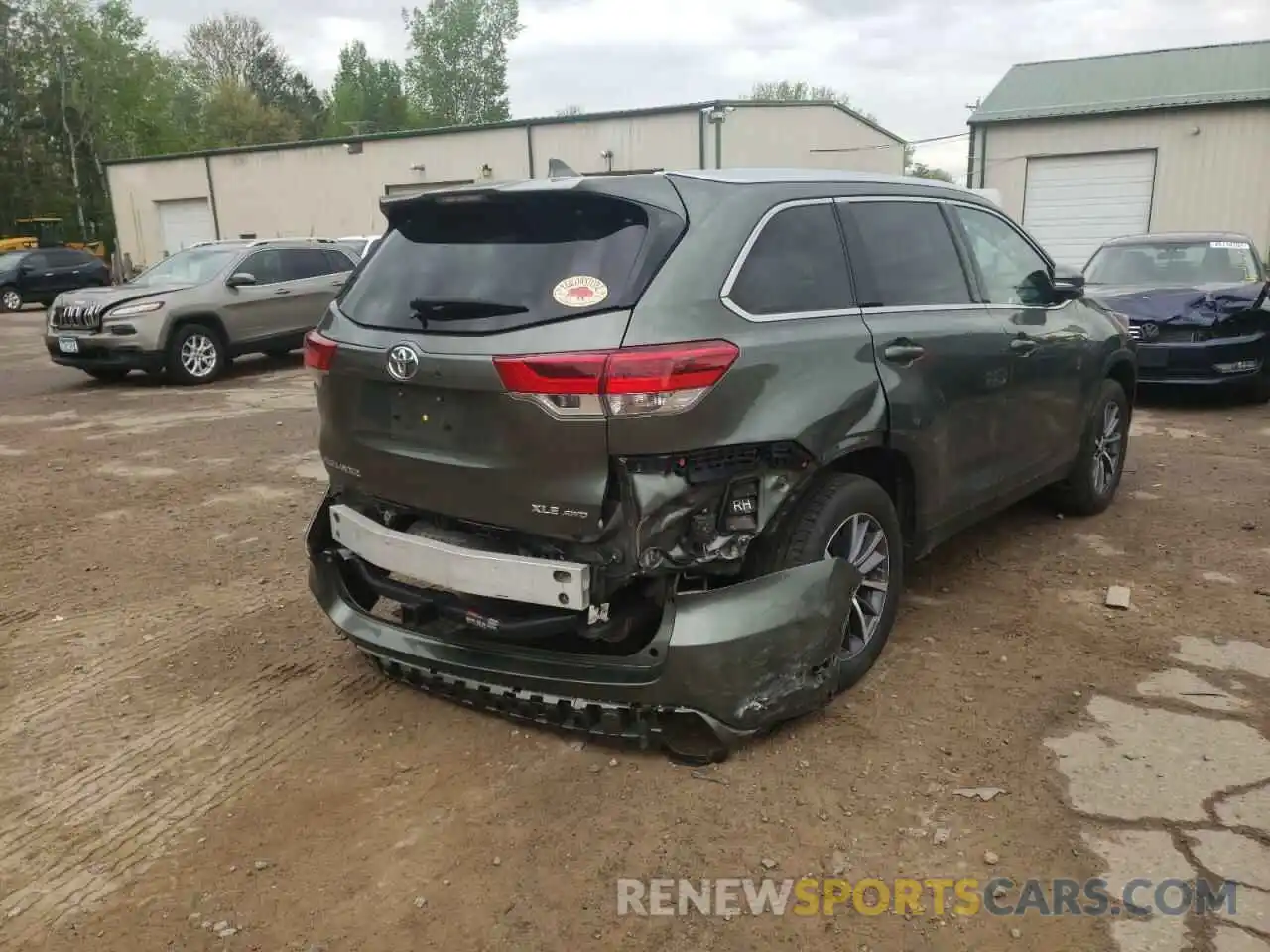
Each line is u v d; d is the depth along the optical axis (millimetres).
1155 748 3291
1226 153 22234
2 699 3855
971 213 4609
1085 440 5488
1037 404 4805
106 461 7949
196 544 5734
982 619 4371
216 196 36531
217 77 78250
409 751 3418
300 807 3104
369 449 3434
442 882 2732
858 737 3400
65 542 5812
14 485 7195
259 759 3393
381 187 33156
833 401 3354
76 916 2631
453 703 3746
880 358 3633
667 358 2896
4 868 2840
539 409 2939
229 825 3021
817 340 3369
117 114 58031
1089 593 4652
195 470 7586
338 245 14398
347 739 3510
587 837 2910
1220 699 3611
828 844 2850
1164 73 23844
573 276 3049
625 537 2979
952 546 5332
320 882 2748
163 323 11914
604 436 2910
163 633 4465
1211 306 8812
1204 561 5051
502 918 2586
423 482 3291
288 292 13219
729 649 3076
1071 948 2430
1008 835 2867
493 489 3105
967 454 4238
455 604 3416
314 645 4301
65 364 12297
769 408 3145
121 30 58844
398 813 3057
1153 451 7508
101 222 56031
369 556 3492
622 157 28812
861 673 3725
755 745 3354
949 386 3992
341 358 3426
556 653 3246
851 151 31531
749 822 2957
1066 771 3172
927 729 3443
